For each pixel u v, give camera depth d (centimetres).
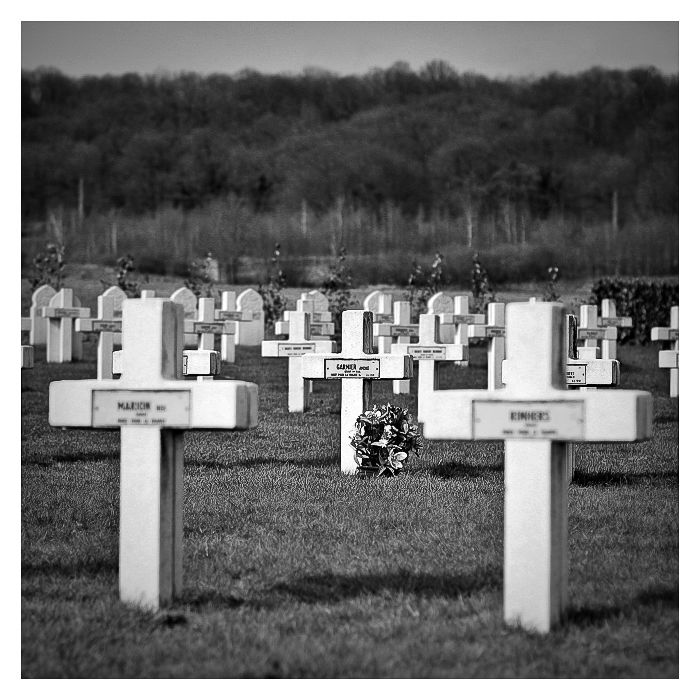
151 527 742
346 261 5150
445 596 793
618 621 730
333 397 2023
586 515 1055
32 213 6038
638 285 3447
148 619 727
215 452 1419
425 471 1277
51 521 1044
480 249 5403
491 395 712
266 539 962
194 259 5341
